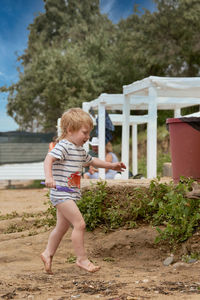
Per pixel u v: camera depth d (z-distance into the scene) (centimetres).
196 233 443
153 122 778
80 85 2970
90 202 533
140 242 461
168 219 497
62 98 2925
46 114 3222
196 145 500
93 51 3288
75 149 375
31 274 381
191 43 2641
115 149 2842
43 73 3025
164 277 350
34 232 596
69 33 3884
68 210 364
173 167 527
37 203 1076
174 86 784
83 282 343
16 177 1861
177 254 430
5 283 344
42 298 294
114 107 1270
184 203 447
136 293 297
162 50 2747
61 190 368
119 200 538
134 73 2934
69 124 375
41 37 3975
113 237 483
